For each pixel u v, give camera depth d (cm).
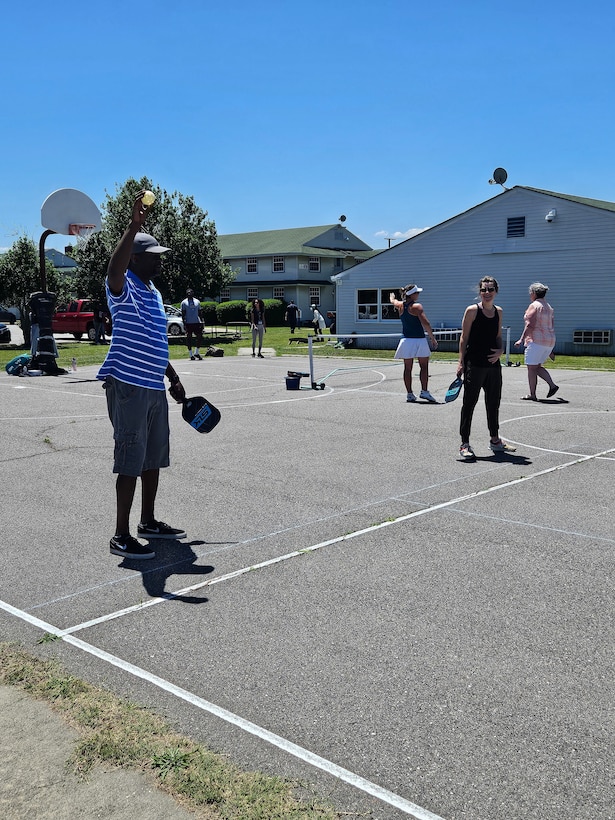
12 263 3541
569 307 2583
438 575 464
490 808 252
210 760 276
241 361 2306
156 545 527
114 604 425
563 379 1659
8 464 795
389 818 247
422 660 356
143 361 483
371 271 3108
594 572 467
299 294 5744
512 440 904
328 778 268
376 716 308
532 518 581
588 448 851
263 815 247
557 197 2559
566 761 277
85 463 799
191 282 3900
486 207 2750
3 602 429
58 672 344
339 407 1206
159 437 516
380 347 3091
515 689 329
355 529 558
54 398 1352
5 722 302
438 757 280
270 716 309
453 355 2555
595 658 356
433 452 837
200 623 398
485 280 777
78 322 3769
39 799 256
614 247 2459
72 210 1692
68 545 530
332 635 383
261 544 526
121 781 265
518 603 421
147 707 315
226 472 747
